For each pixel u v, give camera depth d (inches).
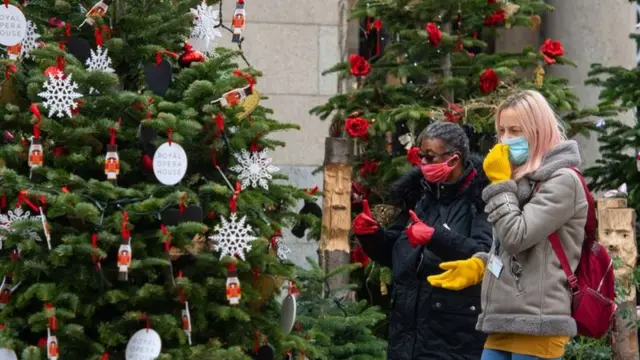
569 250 382.0
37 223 422.9
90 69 438.9
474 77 707.4
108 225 430.9
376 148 729.0
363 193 719.7
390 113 681.0
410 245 466.6
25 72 466.3
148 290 430.6
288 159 861.8
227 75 474.3
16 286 434.9
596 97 927.0
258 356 470.0
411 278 459.8
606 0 929.5
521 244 374.6
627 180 794.8
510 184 382.3
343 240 620.1
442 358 447.2
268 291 478.0
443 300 448.1
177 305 449.7
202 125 456.8
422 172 464.4
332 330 572.4
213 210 452.4
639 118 896.3
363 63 708.0
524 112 390.0
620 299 652.7
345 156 619.5
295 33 864.3
